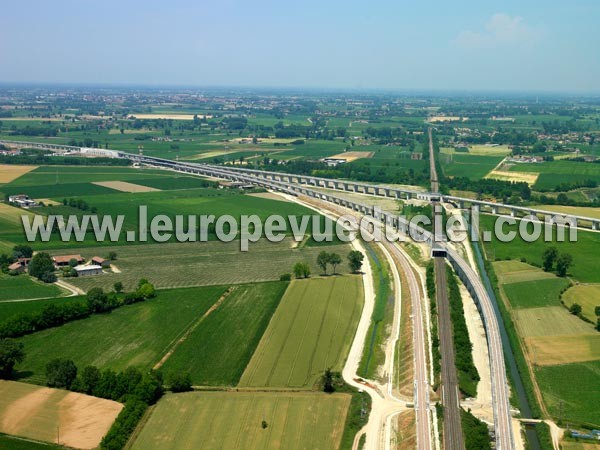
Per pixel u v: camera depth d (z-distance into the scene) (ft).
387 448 648.79
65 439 639.35
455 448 637.30
